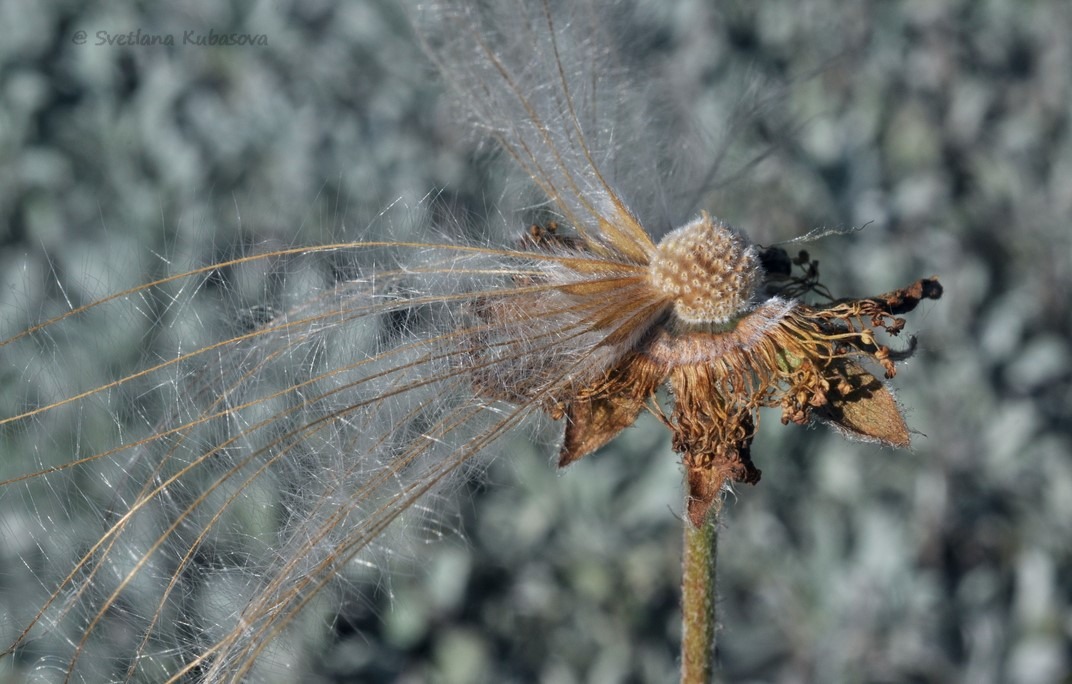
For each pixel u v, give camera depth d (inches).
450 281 5.5
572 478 7.8
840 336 5.3
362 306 5.4
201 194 7.7
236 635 5.3
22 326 6.2
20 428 6.0
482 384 5.3
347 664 7.2
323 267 5.8
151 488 5.5
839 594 7.8
